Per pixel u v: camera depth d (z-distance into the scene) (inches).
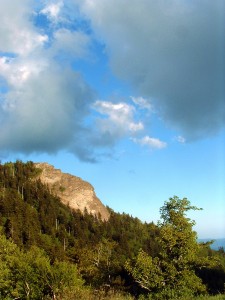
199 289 1182.3
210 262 1263.5
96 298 794.8
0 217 4845.0
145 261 1197.1
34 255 1630.2
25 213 5364.2
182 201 1278.3
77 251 2930.6
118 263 2043.6
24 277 1407.5
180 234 1219.9
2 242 1846.7
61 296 812.6
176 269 1210.0
